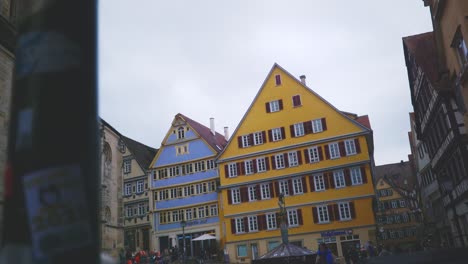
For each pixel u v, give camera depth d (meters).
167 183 47.72
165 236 46.47
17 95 1.65
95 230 1.60
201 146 47.00
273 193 39.72
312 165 38.78
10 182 1.56
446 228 33.72
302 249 18.62
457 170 24.48
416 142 45.19
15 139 1.59
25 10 1.75
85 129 1.66
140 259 28.98
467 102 16.81
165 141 49.22
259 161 41.22
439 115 25.20
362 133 37.50
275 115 41.62
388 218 73.19
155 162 49.12
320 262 12.88
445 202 30.47
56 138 1.56
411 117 48.34
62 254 1.50
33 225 1.50
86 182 1.60
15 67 1.71
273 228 38.91
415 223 70.31
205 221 44.53
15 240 1.51
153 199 47.97
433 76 24.14
